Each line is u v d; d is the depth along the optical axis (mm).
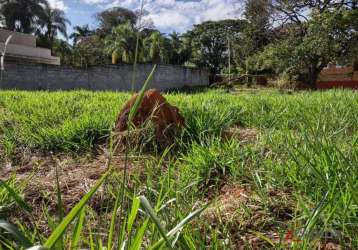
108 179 2428
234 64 44812
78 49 49375
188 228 1614
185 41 55812
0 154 3566
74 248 1074
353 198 1586
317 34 20984
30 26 46500
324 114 4391
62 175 2896
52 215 2182
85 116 4277
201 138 3611
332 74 29906
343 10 20969
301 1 23078
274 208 2049
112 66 22344
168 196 1983
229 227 1856
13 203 2129
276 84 26031
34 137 3814
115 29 40844
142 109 3564
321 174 1998
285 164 2457
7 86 17859
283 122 4371
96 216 2014
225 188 2486
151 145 3379
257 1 24344
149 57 40562
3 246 1325
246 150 2982
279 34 24609
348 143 2760
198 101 5863
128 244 1059
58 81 19891
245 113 5352
